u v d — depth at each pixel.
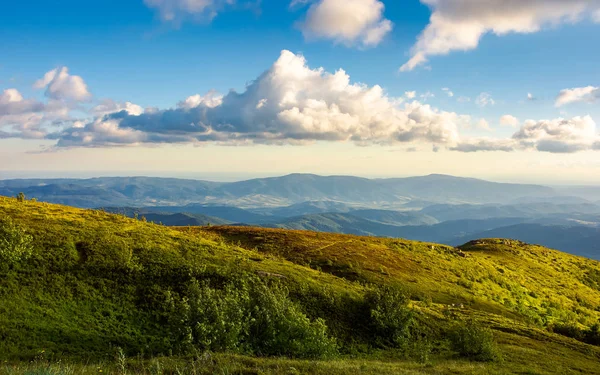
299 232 100.19
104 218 62.28
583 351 43.25
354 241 96.44
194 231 79.44
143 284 40.38
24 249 39.78
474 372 26.56
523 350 39.03
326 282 51.56
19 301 32.44
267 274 47.69
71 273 39.09
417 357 35.31
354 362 26.45
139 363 18.80
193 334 26.52
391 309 42.12
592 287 106.31
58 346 28.03
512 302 75.38
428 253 96.88
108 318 33.62
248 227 101.19
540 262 115.88
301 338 29.59
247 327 28.23
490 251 117.62
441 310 52.44
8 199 63.56
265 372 16.70
